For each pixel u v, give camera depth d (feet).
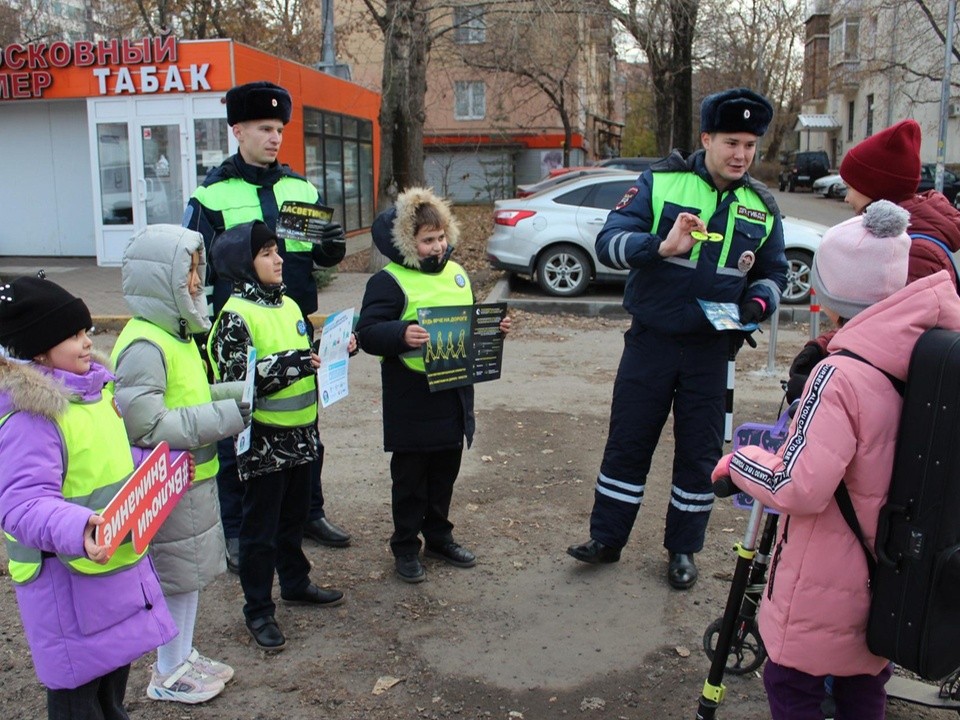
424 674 11.68
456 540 15.84
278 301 11.96
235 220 14.40
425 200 13.43
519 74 73.15
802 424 7.62
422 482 14.17
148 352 9.89
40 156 55.26
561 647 12.34
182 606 10.75
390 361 13.64
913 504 7.27
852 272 7.77
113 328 36.40
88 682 8.47
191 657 11.28
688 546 14.02
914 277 10.22
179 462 9.12
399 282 13.52
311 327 12.80
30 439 7.87
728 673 11.57
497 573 14.58
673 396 14.06
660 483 18.69
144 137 48.93
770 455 8.03
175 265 9.84
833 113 178.60
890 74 101.04
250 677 11.60
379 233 13.60
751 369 28.43
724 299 13.41
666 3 58.70
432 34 55.62
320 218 14.42
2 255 56.65
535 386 26.55
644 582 14.25
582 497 17.84
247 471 11.83
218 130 48.19
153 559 10.28
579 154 126.93
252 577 12.22
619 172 43.24
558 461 19.94
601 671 11.73
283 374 11.52
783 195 139.44
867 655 7.90
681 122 73.20
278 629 12.36
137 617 8.64
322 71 60.03
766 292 13.56
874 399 7.41
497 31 56.44
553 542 15.75
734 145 12.83
